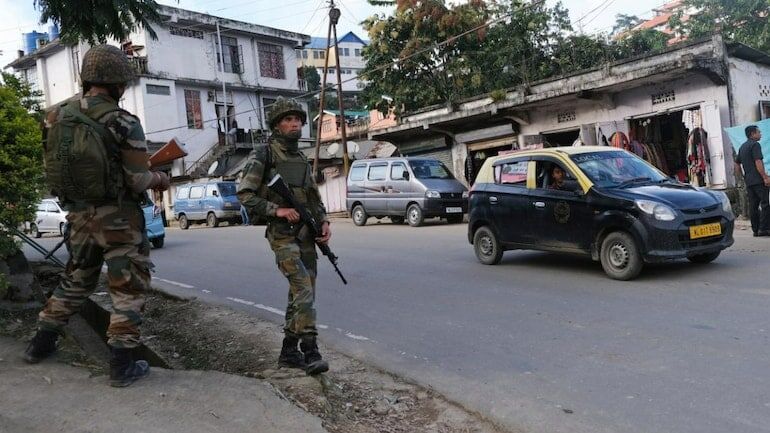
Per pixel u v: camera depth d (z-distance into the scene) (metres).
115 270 3.49
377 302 6.98
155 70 30.62
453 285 7.63
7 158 4.76
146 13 6.61
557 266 8.36
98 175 3.33
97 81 3.41
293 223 4.04
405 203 16.67
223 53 33.75
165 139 30.83
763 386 3.85
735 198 13.31
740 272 7.06
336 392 4.02
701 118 14.27
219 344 5.38
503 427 3.59
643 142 15.86
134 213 3.55
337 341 5.53
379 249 11.65
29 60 35.94
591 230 7.41
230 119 33.75
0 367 3.75
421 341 5.36
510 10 25.08
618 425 3.48
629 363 4.43
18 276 5.26
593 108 16.62
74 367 3.83
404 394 4.14
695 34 24.30
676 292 6.35
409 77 25.59
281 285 8.41
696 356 4.45
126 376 3.54
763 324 5.06
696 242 6.96
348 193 18.42
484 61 24.58
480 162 20.59
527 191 8.27
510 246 8.59
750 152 9.78
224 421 3.14
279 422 3.16
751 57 14.59
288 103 4.02
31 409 3.19
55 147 3.33
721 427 3.36
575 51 24.56
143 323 6.42
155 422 3.09
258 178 3.99
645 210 6.87
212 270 10.30
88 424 3.04
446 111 20.27
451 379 4.39
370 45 25.72
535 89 17.70
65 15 6.21
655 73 13.95
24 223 5.21
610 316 5.66
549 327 5.47
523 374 4.39
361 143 28.12
